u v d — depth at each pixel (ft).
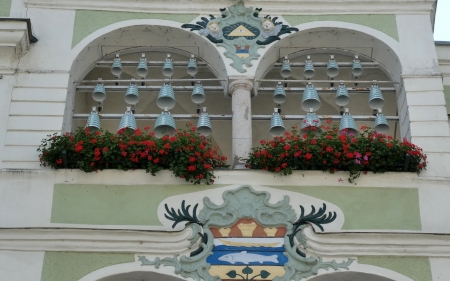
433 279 46.85
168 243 47.32
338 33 57.62
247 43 56.54
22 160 50.70
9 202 48.73
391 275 46.80
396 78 56.59
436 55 56.03
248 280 46.55
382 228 48.39
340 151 49.88
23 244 47.19
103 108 62.49
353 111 62.64
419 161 50.21
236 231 47.96
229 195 49.01
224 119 55.31
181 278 46.60
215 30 56.75
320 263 46.96
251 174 49.65
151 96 62.13
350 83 58.85
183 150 49.57
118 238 47.32
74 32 56.34
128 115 53.72
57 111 52.90
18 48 54.49
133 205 48.80
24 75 54.03
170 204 48.80
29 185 49.26
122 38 57.52
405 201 49.32
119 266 46.80
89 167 49.44
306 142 50.19
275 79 59.47
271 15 57.72
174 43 57.98
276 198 49.03
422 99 53.98
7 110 52.65
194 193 49.14
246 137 53.06
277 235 47.88
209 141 51.70
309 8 57.82
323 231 48.06
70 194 49.11
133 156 49.60
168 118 53.62
